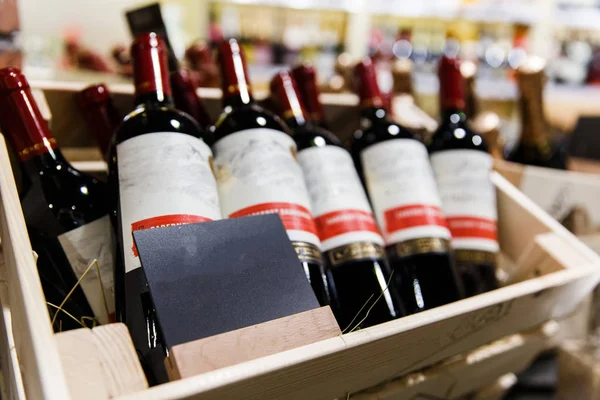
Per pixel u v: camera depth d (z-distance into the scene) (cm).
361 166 69
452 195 69
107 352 35
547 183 93
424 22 208
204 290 41
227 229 45
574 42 218
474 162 71
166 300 39
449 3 201
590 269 60
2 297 45
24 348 37
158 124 51
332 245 57
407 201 62
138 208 47
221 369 35
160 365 43
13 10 78
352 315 55
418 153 66
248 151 55
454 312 47
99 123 63
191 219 47
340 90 103
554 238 68
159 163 48
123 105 69
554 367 103
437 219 63
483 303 50
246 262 44
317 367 40
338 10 196
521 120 106
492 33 212
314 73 76
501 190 79
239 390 36
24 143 52
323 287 52
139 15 72
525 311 58
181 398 33
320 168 61
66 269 50
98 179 62
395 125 70
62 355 34
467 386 70
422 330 46
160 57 55
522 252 75
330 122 85
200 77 86
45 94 64
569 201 95
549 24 206
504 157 113
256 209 52
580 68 216
